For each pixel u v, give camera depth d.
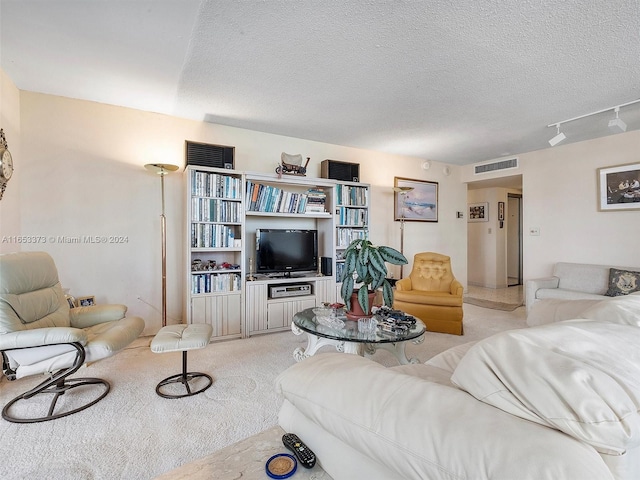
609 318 1.10
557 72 2.62
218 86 2.91
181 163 3.67
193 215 3.36
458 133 4.18
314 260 4.14
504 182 6.16
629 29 2.06
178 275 3.65
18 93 2.95
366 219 4.51
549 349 0.72
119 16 1.98
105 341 2.05
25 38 2.21
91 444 1.71
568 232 4.65
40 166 3.06
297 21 2.01
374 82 2.81
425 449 0.63
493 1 1.82
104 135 3.31
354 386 0.85
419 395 0.75
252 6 1.88
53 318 2.30
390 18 1.98
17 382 2.41
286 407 1.10
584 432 0.56
